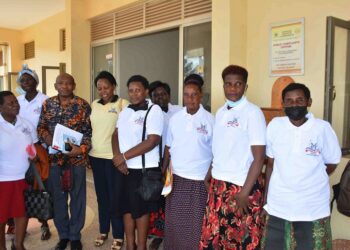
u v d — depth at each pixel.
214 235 2.50
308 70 3.54
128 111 2.98
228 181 2.44
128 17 6.00
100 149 3.44
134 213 2.89
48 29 9.14
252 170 2.34
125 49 6.22
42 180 3.31
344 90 3.43
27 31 10.42
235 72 2.41
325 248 2.16
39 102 3.74
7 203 3.04
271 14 3.80
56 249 3.48
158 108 2.92
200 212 2.73
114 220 3.44
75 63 6.84
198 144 2.71
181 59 5.03
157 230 3.38
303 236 2.16
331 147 2.17
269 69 3.85
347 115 3.50
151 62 5.67
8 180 3.03
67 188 3.37
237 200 2.39
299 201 2.12
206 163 2.76
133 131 2.89
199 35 4.75
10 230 3.88
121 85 6.38
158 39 5.52
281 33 3.72
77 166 3.41
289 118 2.21
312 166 2.11
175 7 5.09
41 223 4.06
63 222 3.50
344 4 3.27
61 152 3.35
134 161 2.87
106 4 6.24
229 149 2.43
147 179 2.78
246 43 4.03
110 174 3.45
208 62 4.64
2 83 11.67
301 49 3.58
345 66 3.39
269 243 2.26
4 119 3.05
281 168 2.18
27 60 10.52
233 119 2.43
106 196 3.55
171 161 2.82
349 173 2.51
